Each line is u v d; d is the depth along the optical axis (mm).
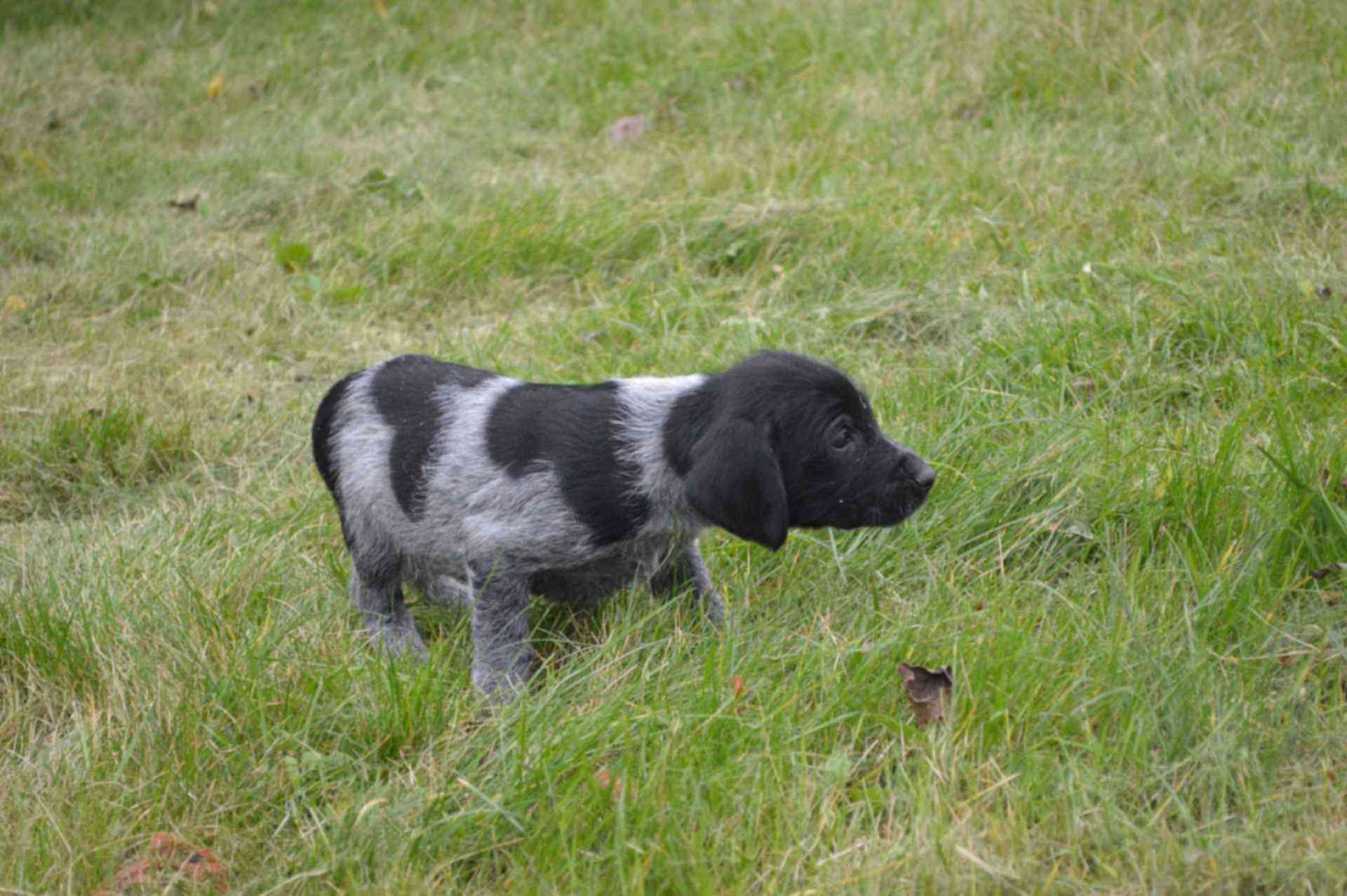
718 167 10328
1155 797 4297
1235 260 7844
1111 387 6641
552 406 5078
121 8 15055
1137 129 9875
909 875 3971
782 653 5105
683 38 13094
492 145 11648
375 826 4301
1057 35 11055
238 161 11391
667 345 7773
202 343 8539
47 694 5125
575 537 4988
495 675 5133
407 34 14047
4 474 7117
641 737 4527
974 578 5574
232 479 7105
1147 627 4992
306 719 4836
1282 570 5277
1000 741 4523
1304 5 10484
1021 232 8766
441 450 5180
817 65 12062
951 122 10727
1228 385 6586
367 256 9516
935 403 6730
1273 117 9633
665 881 4027
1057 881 3895
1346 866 3848
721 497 4668
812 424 4750
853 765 4496
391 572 5609
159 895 4152
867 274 8539
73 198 10906
